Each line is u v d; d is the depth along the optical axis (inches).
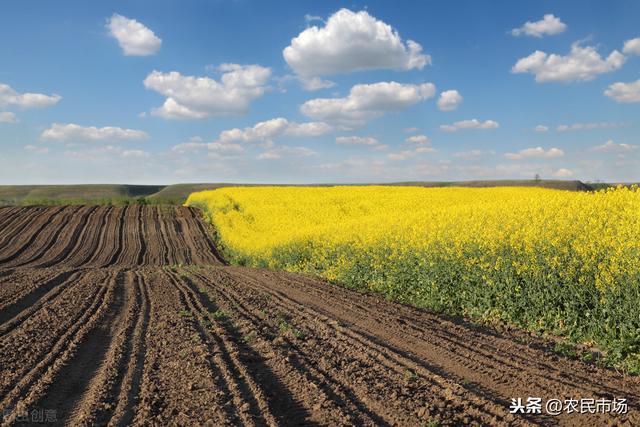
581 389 266.7
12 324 423.2
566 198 634.2
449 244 538.3
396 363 312.0
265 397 257.4
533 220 538.9
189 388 269.4
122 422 231.3
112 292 601.0
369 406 246.7
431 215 767.1
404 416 232.8
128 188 4847.4
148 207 2048.5
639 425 221.9
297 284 666.2
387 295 577.9
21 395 266.8
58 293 592.4
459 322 445.7
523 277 420.5
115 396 265.0
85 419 234.1
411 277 556.7
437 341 366.3
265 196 1919.3
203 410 242.5
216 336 385.7
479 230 538.6
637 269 339.9
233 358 324.8
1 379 290.0
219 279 718.5
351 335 382.9
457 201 1409.9
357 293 599.5
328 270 734.5
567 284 387.9
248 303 524.1
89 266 1133.7
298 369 302.2
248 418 231.8
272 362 318.7
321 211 1441.9
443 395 259.3
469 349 347.3
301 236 900.6
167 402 254.2
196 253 1346.0
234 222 1466.5
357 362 312.0
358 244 684.7
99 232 1582.2
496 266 438.9
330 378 286.2
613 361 319.3
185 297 570.9
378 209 1387.8
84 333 394.9
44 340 374.3
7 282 661.3
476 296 466.9
